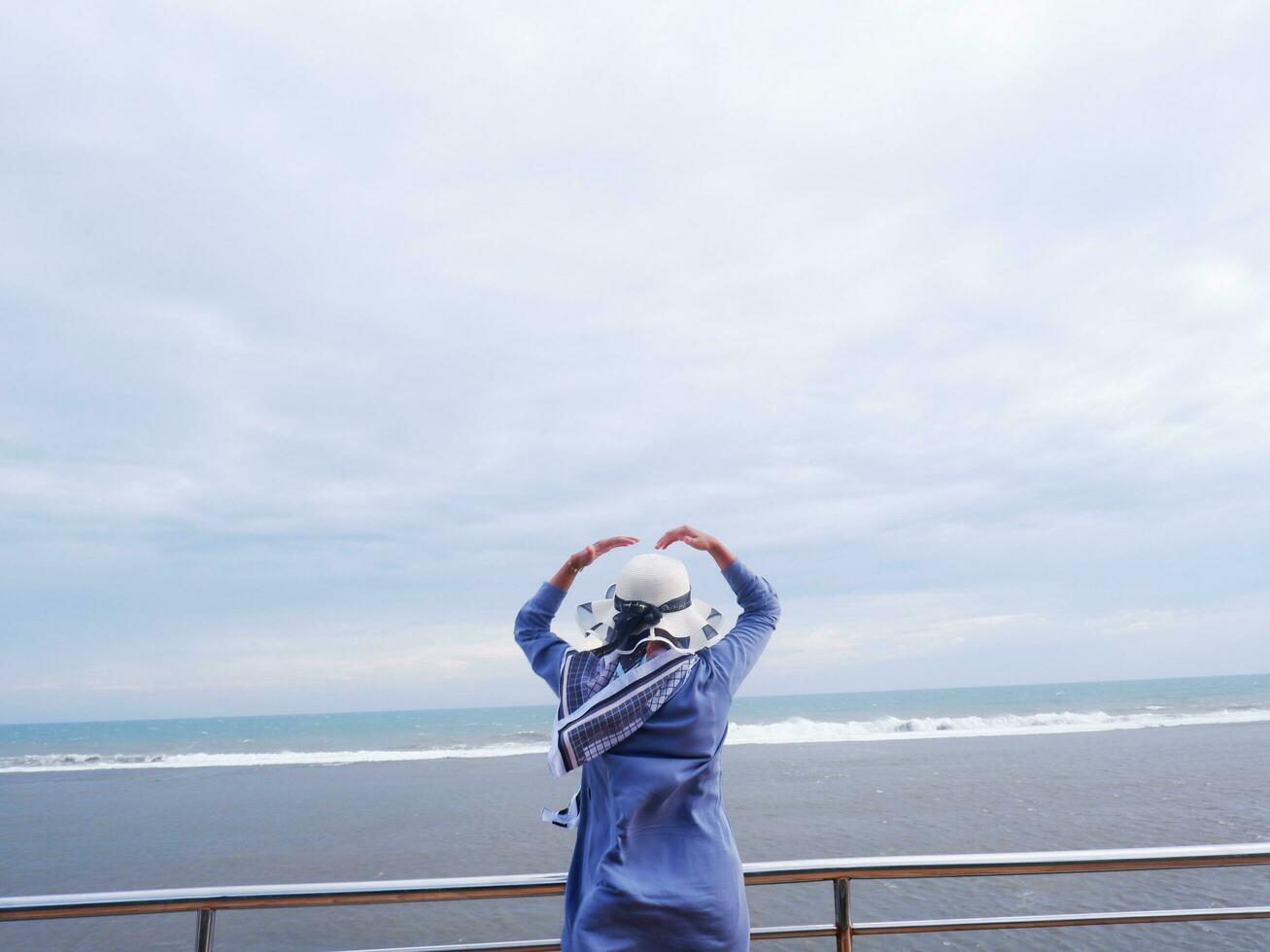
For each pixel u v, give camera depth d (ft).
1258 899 31.53
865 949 25.77
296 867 52.54
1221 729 136.77
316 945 29.22
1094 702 224.53
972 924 7.55
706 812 5.97
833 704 253.44
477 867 51.16
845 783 81.30
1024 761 96.12
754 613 7.14
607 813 5.96
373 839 60.80
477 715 326.65
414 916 32.37
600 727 5.98
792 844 53.06
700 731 6.04
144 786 103.35
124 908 6.98
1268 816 56.59
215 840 62.03
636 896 5.48
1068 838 52.24
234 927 31.35
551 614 7.23
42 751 174.70
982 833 54.70
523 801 78.74
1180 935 27.53
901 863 7.36
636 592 6.46
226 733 224.74
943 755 107.76
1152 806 62.03
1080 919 7.66
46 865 54.90
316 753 155.63
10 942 29.35
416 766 122.21
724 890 5.70
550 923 31.01
